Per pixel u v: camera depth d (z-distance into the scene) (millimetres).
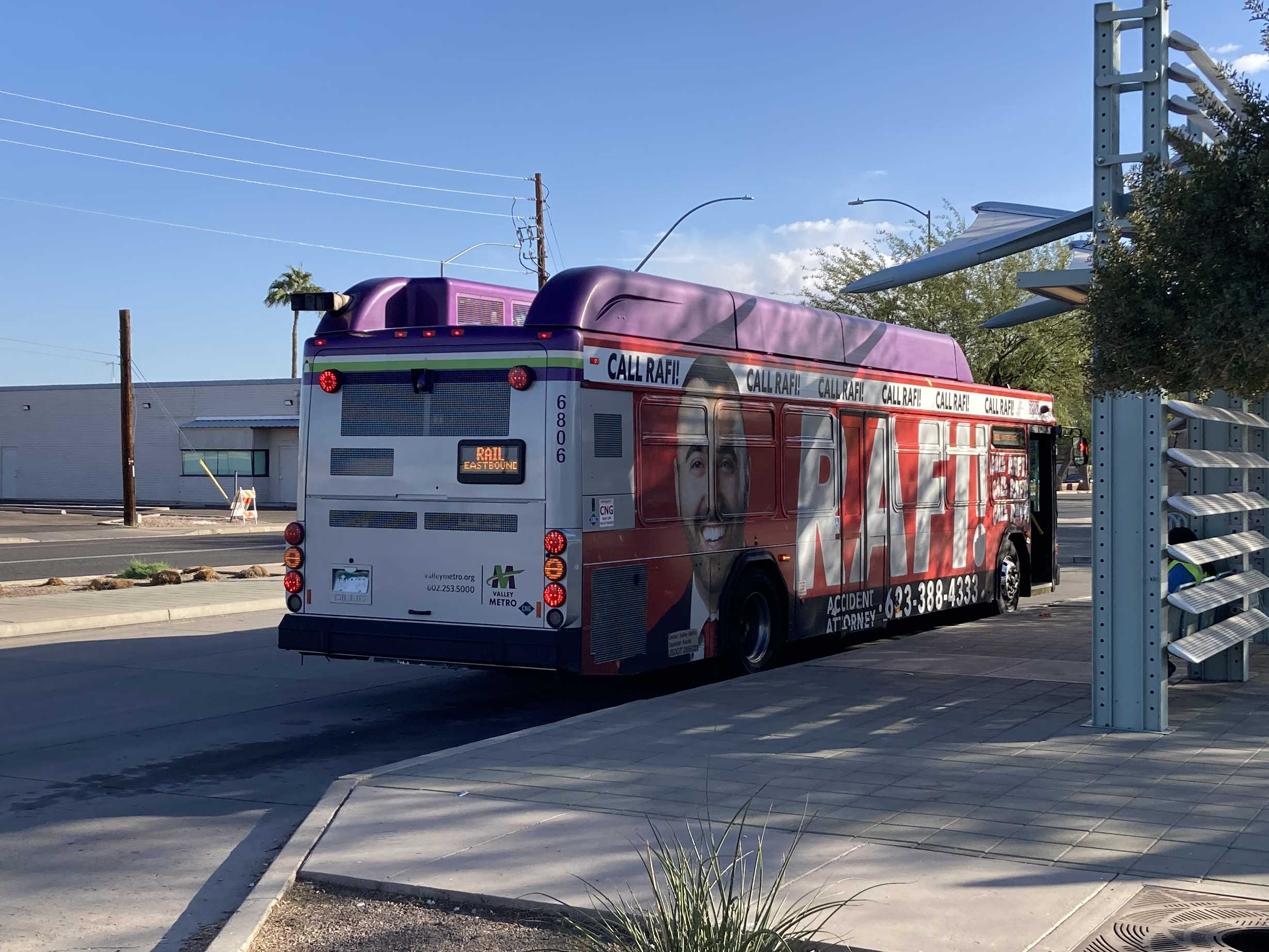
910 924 5152
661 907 4688
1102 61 8953
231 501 59562
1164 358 6441
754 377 11930
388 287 10922
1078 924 5129
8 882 6453
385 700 11703
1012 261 37094
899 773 7809
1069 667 12188
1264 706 9883
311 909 5719
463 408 10047
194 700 11703
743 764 8125
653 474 10539
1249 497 10586
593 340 9883
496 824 6785
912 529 14844
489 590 9906
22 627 16219
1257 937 5020
